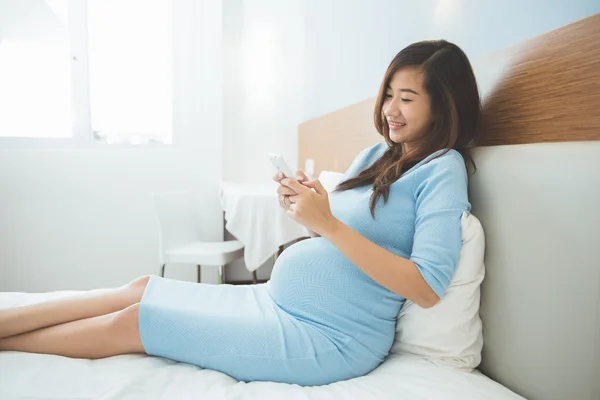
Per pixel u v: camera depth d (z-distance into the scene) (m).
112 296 1.04
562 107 0.82
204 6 2.77
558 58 0.83
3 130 2.63
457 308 0.97
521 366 0.89
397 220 1.01
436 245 0.91
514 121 0.96
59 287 2.71
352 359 0.96
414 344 1.02
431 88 1.04
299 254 1.05
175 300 1.02
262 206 2.20
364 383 0.90
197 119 2.83
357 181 1.19
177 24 2.78
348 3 2.10
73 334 0.93
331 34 2.35
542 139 0.88
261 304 1.07
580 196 0.76
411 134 1.10
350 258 0.91
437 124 1.07
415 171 1.02
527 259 0.88
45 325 0.96
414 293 0.89
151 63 2.84
